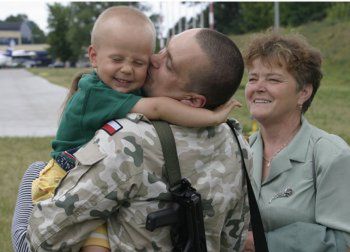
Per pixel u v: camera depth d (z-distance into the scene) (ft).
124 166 6.54
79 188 6.55
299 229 8.99
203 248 6.73
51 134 45.65
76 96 7.14
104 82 7.20
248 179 7.58
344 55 107.55
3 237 19.48
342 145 9.38
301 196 9.33
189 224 6.67
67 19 303.68
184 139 6.92
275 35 9.92
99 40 7.19
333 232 8.95
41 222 6.66
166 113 6.87
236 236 7.79
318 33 124.26
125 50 7.06
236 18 232.32
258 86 9.84
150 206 6.72
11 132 47.50
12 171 30.27
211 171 7.11
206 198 7.02
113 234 6.85
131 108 6.83
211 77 6.95
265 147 10.16
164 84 7.13
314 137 9.67
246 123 35.09
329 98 66.44
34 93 96.68
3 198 24.57
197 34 7.04
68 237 6.66
